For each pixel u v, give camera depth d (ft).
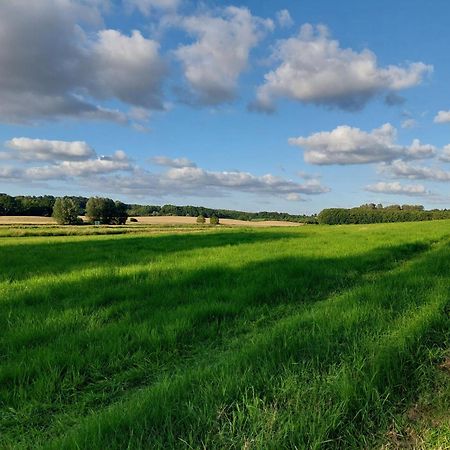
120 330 20.12
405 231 87.76
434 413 11.69
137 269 38.17
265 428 10.39
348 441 10.41
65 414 12.91
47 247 67.10
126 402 12.70
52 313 23.08
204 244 67.72
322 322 18.99
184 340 19.34
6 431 12.16
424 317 18.79
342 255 46.26
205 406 11.28
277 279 31.17
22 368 15.62
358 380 12.64
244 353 15.40
